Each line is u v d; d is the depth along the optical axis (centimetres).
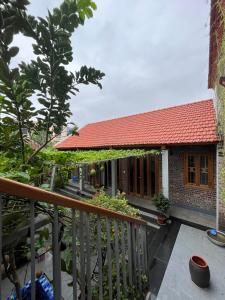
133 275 257
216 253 502
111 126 1412
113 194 884
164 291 379
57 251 125
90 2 120
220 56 390
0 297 83
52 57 130
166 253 515
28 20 112
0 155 160
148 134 953
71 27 124
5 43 100
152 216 756
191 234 614
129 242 243
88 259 160
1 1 97
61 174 258
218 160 598
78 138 1495
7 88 126
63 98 150
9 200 109
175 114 1053
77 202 141
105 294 232
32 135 179
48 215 132
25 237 115
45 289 193
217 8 327
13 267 125
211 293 369
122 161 1079
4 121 150
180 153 839
